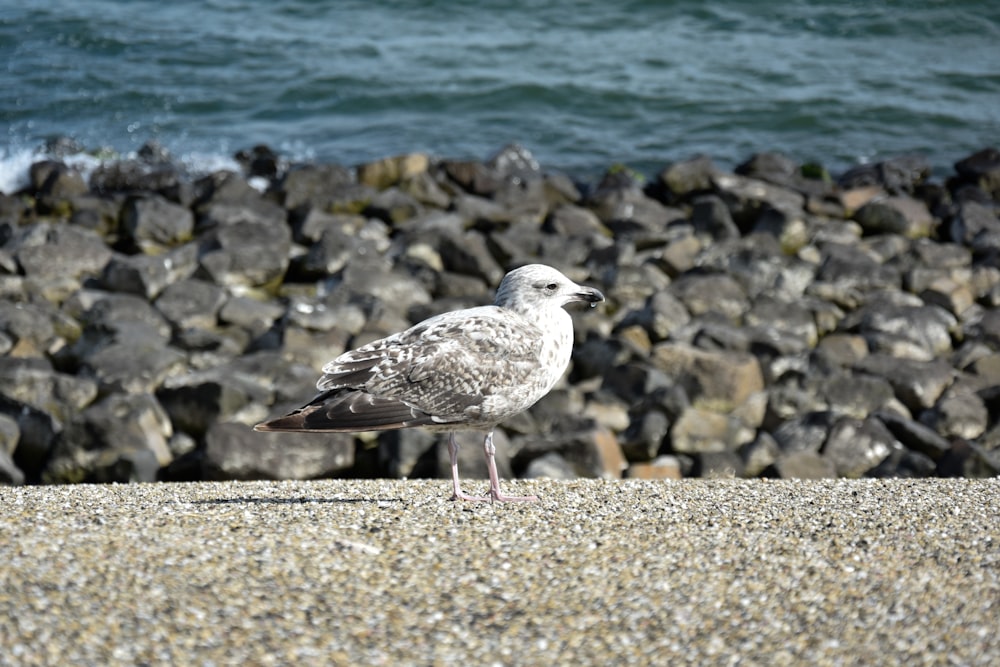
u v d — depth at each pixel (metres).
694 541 7.65
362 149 28.39
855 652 6.09
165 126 29.11
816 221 22.08
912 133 29.17
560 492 9.73
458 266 19.95
